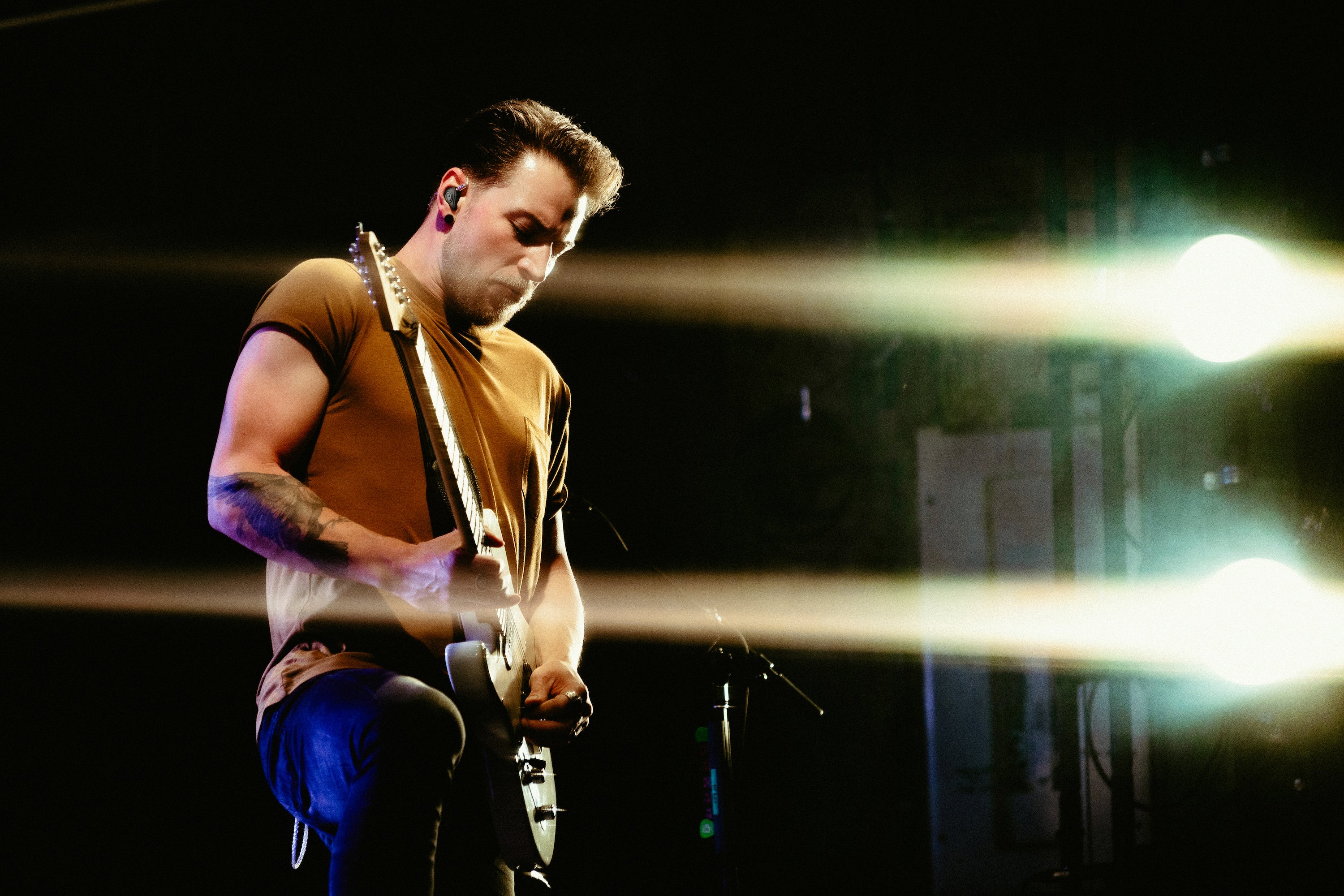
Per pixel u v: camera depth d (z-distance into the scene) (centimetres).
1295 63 382
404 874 118
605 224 461
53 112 464
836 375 453
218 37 443
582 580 441
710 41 460
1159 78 418
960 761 428
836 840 430
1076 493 439
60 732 457
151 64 451
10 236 467
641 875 417
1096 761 393
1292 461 375
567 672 180
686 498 453
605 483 454
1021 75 451
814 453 452
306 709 138
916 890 422
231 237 466
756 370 456
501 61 453
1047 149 435
